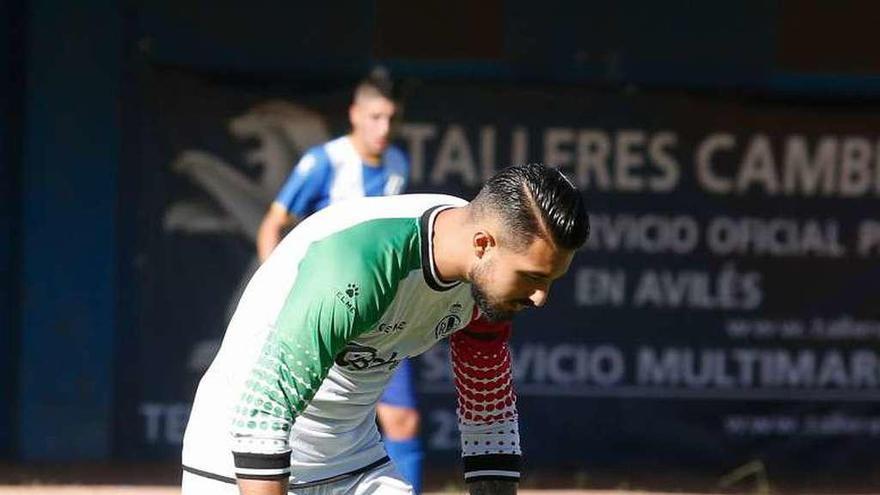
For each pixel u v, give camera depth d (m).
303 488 14.95
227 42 32.06
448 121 32.09
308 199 23.73
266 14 32.03
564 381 32.38
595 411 32.44
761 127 32.38
